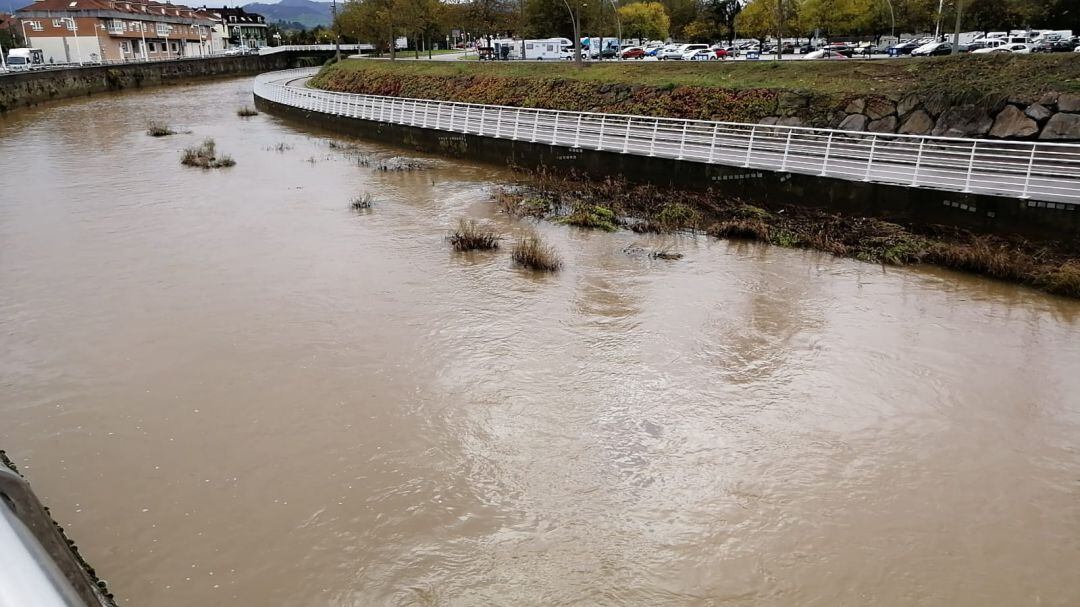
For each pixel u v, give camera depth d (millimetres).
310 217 18391
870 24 48250
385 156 28359
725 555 6551
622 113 27047
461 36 93875
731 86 24297
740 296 12719
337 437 8305
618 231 17141
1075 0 43000
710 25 62219
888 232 15336
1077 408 9016
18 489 2045
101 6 73625
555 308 12148
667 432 8469
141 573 6270
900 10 49219
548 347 10648
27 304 12297
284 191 21562
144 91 57344
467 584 6191
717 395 9297
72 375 9758
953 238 14727
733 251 15414
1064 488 7504
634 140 22172
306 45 97625
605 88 28797
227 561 6426
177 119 39844
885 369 10000
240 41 116500
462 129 26859
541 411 8891
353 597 6051
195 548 6578
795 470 7777
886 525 6953
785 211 17250
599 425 8602
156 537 6711
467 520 6980
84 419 8680
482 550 6594
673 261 14742
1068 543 6738
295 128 36969
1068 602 6059
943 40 42000
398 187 22312
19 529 1635
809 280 13523
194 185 22297
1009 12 45031
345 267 14281
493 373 9836
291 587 6148
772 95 22703
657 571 6352
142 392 9305
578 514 7082
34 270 14062
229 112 44062
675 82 26547
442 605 5969
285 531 6801
